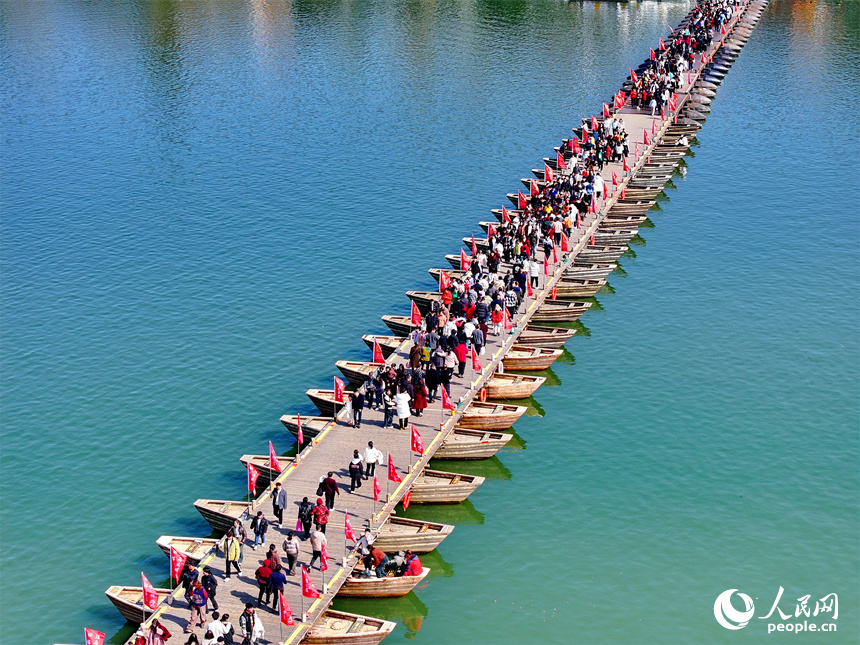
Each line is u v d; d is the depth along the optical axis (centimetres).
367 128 13625
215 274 9525
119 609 5403
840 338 8438
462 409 7031
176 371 7938
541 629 5412
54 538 6134
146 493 6544
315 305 8956
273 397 7606
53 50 17850
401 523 5981
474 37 18662
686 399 7569
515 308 8262
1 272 9612
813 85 15838
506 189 11538
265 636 5031
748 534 6122
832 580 5762
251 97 15050
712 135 13650
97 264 9769
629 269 9762
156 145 13088
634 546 6031
